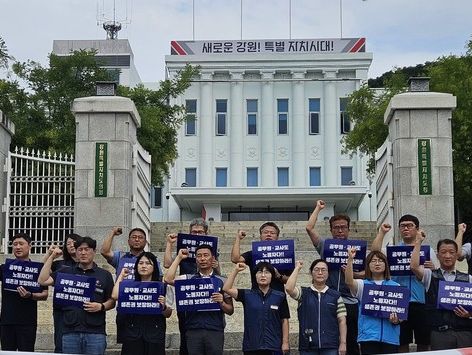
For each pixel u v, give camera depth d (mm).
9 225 17828
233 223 24453
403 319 9727
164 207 51594
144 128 27500
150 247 21656
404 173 17203
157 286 9836
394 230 17516
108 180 17547
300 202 46625
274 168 53125
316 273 9930
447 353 8109
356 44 55188
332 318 9844
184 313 10375
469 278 10180
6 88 27891
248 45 55344
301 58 53375
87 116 17797
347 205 47750
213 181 52938
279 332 9875
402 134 17312
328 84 53375
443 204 17047
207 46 55031
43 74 28281
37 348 12242
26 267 10531
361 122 28156
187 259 10977
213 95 53625
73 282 9992
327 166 52562
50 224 18391
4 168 18016
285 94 53844
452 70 24938
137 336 9859
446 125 17328
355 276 10633
